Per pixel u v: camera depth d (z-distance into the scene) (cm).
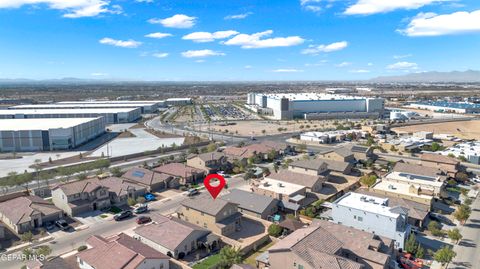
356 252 4356
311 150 11856
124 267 3903
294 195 6769
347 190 7594
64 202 6162
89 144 12862
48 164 9681
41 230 5388
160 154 10988
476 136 14938
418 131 15762
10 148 11700
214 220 5403
